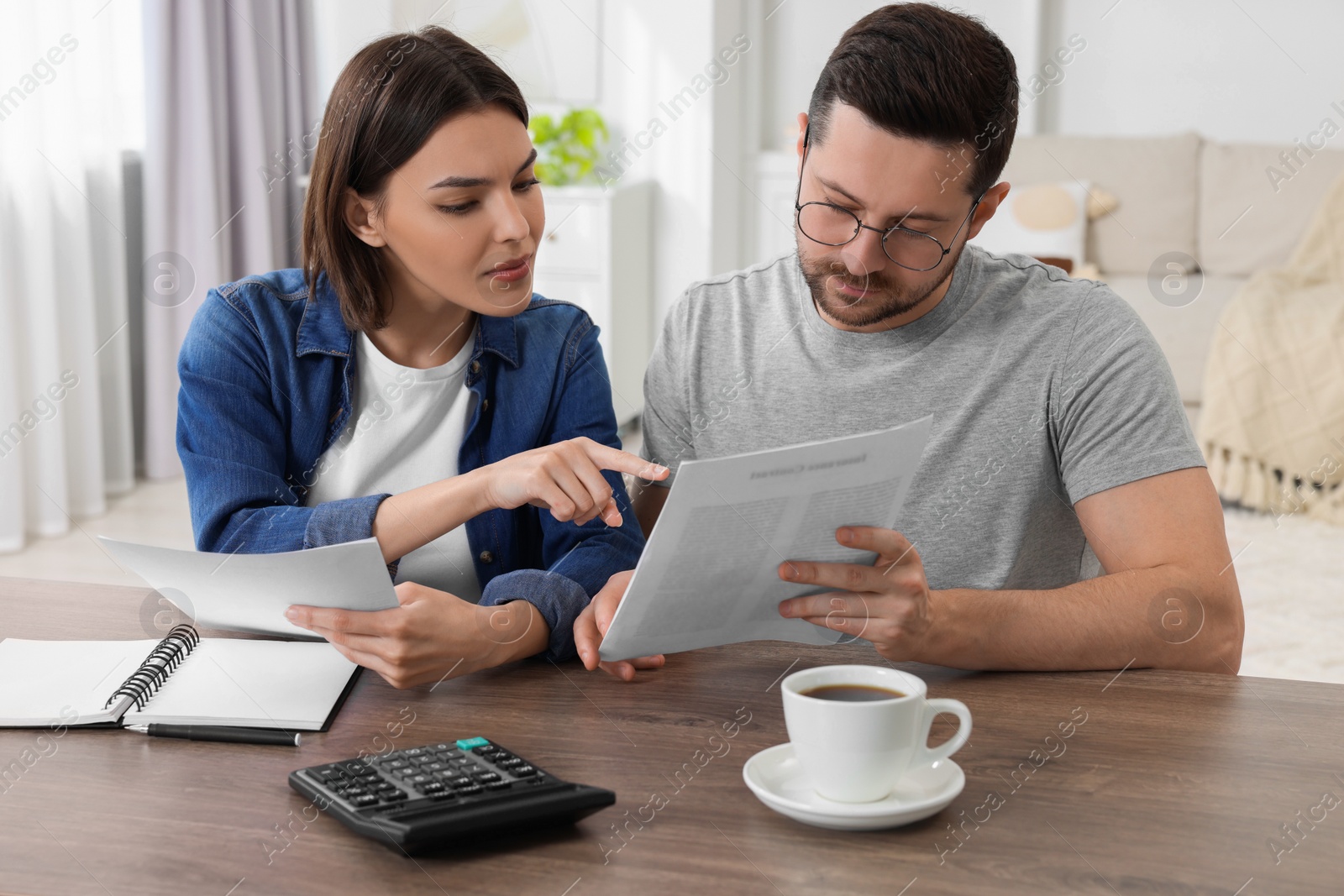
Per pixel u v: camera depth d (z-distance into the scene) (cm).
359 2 397
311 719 84
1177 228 416
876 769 70
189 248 359
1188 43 441
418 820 67
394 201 106
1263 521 321
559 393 127
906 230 108
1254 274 399
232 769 78
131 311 367
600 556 112
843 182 106
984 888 64
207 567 89
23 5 301
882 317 118
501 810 68
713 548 86
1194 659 102
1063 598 97
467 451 123
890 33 104
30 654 94
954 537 123
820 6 463
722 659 98
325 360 118
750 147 470
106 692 87
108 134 334
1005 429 122
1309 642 238
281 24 389
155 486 362
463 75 104
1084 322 121
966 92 102
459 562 121
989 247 416
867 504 89
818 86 110
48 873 65
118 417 348
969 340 124
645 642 92
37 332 310
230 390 114
